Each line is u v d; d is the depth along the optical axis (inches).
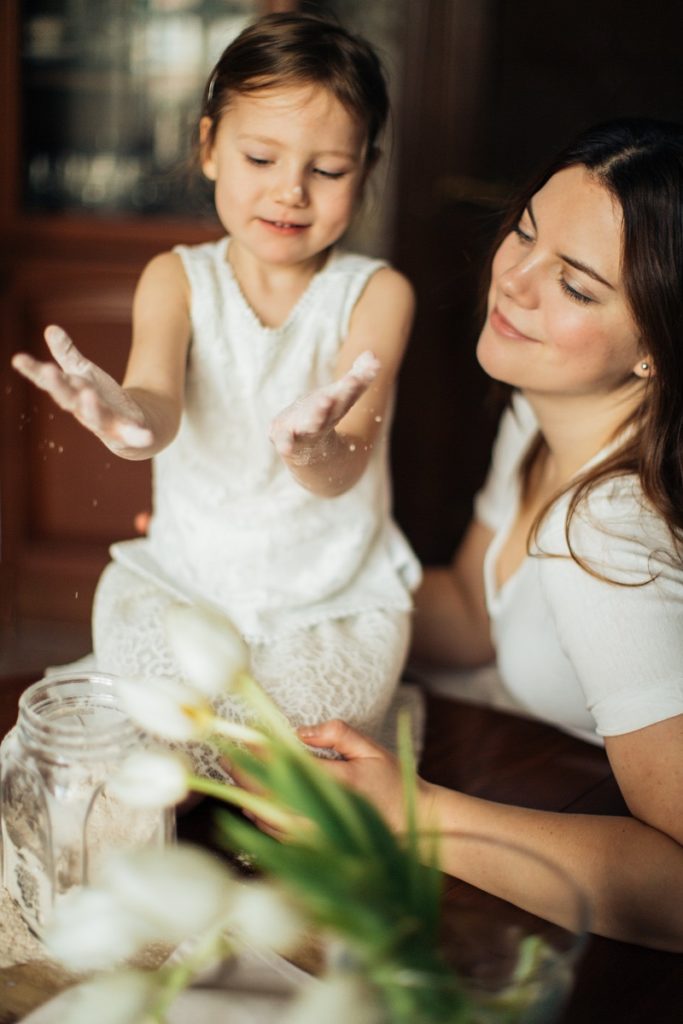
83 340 99.5
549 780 42.8
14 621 104.3
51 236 97.9
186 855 21.3
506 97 102.6
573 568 41.1
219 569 47.8
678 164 40.0
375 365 30.5
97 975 28.7
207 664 23.6
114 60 99.0
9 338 99.3
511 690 52.9
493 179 103.4
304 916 21.0
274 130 41.9
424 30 99.3
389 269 49.1
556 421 46.6
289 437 31.1
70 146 99.7
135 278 98.1
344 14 98.9
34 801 29.1
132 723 29.2
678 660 38.3
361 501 48.6
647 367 42.8
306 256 45.0
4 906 31.4
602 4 101.2
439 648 57.9
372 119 44.7
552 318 41.8
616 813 40.6
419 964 21.1
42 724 28.8
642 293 40.1
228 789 23.9
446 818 36.2
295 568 48.0
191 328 46.5
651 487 41.4
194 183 96.7
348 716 42.1
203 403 47.1
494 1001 21.0
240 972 28.3
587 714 49.7
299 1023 20.4
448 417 107.7
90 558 102.6
